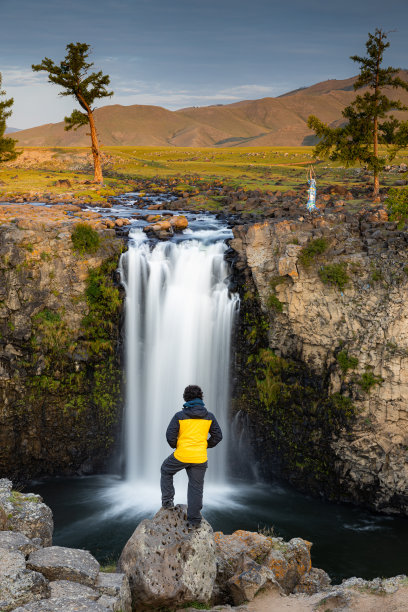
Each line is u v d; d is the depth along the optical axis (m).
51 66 50.16
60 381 27.27
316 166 73.25
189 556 9.37
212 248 27.73
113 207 40.69
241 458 27.78
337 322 24.22
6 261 25.78
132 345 27.89
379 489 23.62
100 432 28.12
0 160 60.09
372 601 10.06
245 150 120.75
